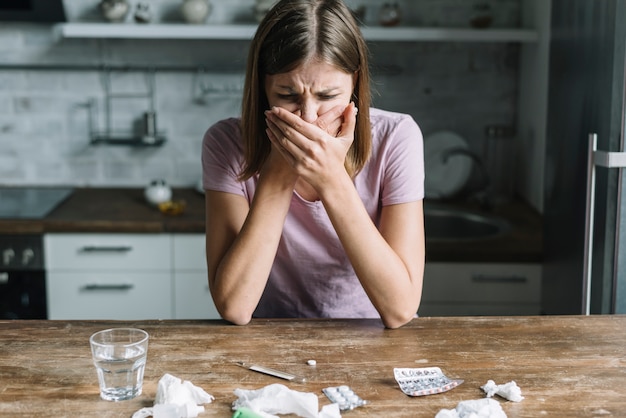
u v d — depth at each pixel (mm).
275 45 1372
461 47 3463
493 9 3445
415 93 3492
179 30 3166
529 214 3168
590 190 2127
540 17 3105
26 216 2893
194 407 1092
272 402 1105
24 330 1444
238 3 3404
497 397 1160
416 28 3174
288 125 1387
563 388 1192
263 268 1483
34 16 3270
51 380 1215
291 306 1710
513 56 3469
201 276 2895
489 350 1349
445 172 3422
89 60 3449
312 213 1587
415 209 1587
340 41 1370
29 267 2869
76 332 1436
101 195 3346
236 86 3482
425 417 1098
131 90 3471
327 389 1166
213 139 1610
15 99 3463
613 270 2107
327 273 1656
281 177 1482
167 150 3520
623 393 1176
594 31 2172
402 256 1526
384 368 1267
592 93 2184
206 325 1479
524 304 2730
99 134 3496
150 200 3121
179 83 3475
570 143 2365
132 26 3164
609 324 1491
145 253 2873
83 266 2877
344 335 1424
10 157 3506
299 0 1398
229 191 1586
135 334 1208
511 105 3508
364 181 1614
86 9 3400
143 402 1144
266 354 1324
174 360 1296
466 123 3512
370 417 1097
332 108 1406
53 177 3527
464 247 2709
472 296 2729
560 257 2459
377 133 1609
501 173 3529
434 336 1421
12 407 1120
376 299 1450
